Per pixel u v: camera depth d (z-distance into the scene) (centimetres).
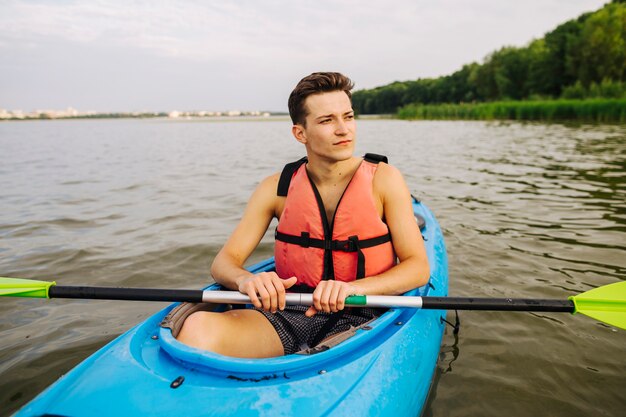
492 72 4481
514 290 292
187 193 617
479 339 238
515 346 230
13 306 279
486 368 212
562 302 178
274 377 137
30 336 242
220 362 135
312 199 182
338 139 173
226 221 467
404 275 175
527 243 379
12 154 1222
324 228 181
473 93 5088
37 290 171
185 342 147
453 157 970
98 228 443
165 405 126
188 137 2091
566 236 394
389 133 1922
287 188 192
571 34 3681
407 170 800
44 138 2062
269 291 155
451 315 264
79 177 766
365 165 186
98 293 170
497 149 1084
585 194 554
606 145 1038
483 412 183
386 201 185
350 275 183
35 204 554
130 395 129
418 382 167
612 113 2000
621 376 205
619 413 182
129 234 421
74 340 237
